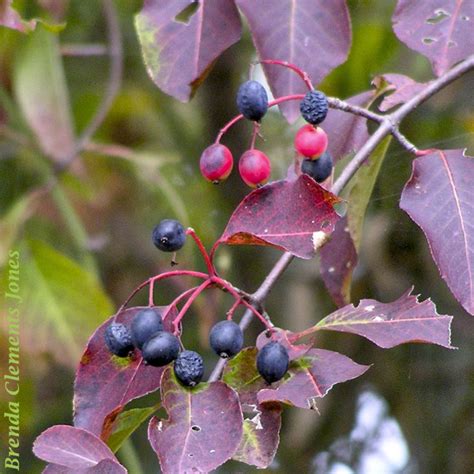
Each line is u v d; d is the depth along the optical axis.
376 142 0.49
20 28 0.51
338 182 0.49
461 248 0.46
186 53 0.49
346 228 0.53
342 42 0.49
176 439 0.42
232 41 0.49
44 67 0.62
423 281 0.70
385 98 0.52
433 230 0.46
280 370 0.43
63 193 0.69
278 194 0.44
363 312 0.45
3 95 0.68
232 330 0.43
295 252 0.43
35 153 0.70
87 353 0.45
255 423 0.44
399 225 0.68
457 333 0.70
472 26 0.50
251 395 0.44
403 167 0.65
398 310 0.45
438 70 0.50
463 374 0.71
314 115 0.46
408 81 0.53
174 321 0.44
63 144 0.62
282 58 0.49
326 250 0.53
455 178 0.47
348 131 0.52
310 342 0.44
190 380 0.43
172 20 0.49
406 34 0.51
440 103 0.70
